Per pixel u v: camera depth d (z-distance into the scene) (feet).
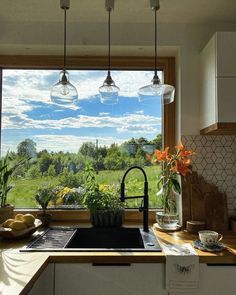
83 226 6.72
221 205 6.60
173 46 7.03
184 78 6.97
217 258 4.79
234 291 4.83
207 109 6.31
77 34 6.98
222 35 5.74
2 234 5.44
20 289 3.38
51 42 6.95
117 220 6.51
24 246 5.22
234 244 5.40
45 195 6.90
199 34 7.01
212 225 6.52
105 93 5.83
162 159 6.66
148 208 6.77
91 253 4.88
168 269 4.78
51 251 4.95
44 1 6.12
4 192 6.70
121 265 4.84
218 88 5.68
